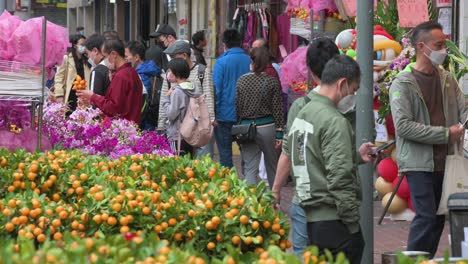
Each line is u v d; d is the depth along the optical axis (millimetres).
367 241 10180
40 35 13000
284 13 26609
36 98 12594
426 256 8359
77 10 57812
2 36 12867
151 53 19656
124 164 10820
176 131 16797
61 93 19844
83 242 6121
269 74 17250
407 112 11078
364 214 10180
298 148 9062
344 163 8750
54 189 9922
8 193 9344
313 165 8953
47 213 8469
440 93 11281
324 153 8867
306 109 9047
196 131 16672
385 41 17109
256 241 8438
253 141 16516
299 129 9062
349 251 8977
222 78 18250
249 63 18406
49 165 10094
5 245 6508
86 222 8531
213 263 6145
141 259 6105
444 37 11164
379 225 15953
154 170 10508
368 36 10023
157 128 17531
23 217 8391
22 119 13398
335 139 8781
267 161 16656
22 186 9836
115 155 13969
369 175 10180
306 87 19469
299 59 19484
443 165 11195
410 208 16219
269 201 9352
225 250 8461
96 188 9281
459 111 11477
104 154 14102
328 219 8945
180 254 6086
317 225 8984
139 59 19781
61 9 57438
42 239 8242
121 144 14344
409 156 11133
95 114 15078
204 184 9461
